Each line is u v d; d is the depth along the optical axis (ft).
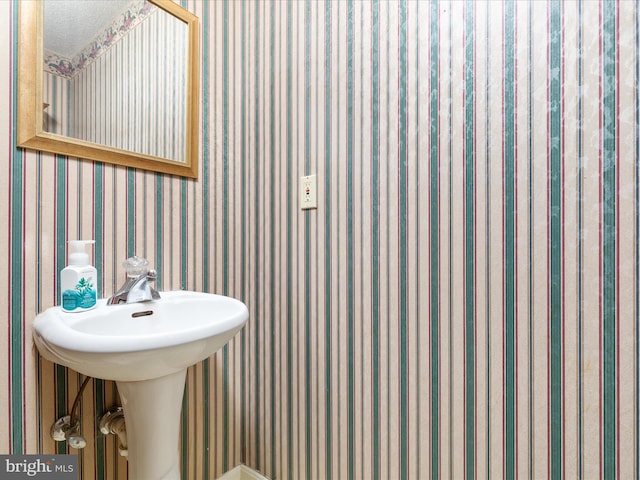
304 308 3.80
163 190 3.65
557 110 2.47
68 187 2.96
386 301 3.22
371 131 3.31
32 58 2.74
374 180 3.29
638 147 2.22
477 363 2.77
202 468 3.96
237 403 4.33
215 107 4.15
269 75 4.15
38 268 2.79
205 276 4.01
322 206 3.65
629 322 2.25
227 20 4.33
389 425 3.19
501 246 2.68
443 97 2.93
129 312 2.92
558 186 2.47
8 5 2.65
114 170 3.26
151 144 3.53
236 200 4.37
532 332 2.56
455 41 2.87
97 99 3.14
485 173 2.74
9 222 2.65
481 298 2.76
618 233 2.28
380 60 3.26
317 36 3.72
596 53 2.34
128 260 3.20
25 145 2.71
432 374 2.97
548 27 2.50
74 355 2.16
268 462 4.11
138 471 2.86
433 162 2.97
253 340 4.28
